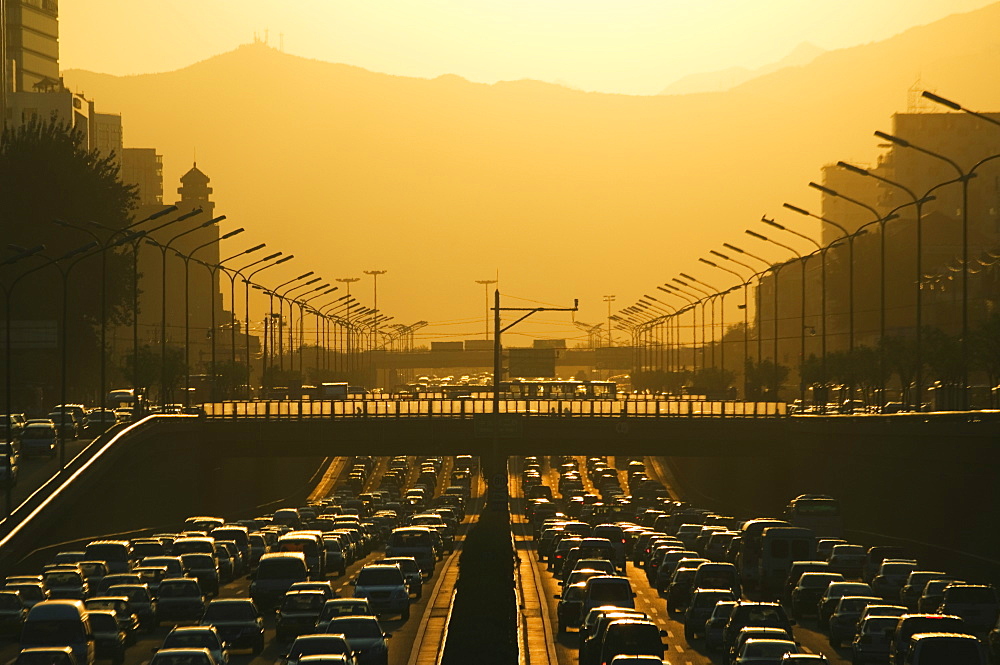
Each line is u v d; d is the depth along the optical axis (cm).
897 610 14050
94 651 13188
